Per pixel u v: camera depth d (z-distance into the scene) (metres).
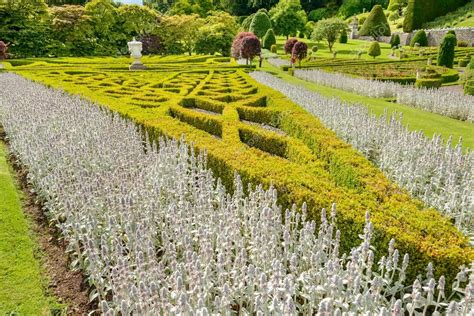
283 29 46.97
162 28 35.53
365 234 3.15
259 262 3.25
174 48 36.69
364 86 15.73
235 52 26.75
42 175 5.34
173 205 3.99
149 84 13.74
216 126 8.03
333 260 3.06
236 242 3.46
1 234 4.23
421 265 3.15
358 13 56.56
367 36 46.31
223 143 6.09
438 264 3.06
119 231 3.94
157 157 5.28
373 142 6.90
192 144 5.50
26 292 3.35
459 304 2.56
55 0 38.16
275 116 9.01
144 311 2.62
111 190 4.47
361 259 3.02
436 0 41.59
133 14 33.75
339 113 8.53
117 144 5.91
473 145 7.90
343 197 4.02
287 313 2.31
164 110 8.99
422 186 5.10
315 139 6.39
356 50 38.41
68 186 4.79
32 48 28.14
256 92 12.74
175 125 7.12
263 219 3.43
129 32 34.38
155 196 4.45
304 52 23.39
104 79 14.99
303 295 2.84
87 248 3.30
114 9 33.22
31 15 28.48
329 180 4.77
